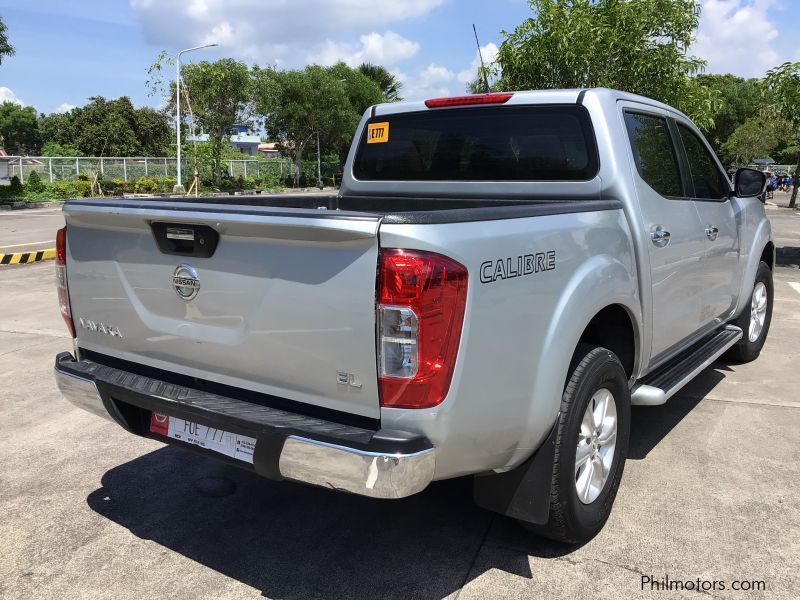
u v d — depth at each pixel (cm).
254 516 329
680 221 377
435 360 216
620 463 321
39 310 778
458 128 391
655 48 1106
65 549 300
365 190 436
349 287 218
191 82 3291
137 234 275
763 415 453
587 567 283
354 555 294
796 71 1195
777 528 311
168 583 275
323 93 4256
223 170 3675
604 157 336
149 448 410
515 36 1134
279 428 231
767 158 4750
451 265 215
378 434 218
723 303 466
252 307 243
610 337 339
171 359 277
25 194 2669
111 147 5638
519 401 250
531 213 258
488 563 287
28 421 449
